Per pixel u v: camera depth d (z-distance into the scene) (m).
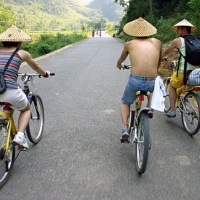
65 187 3.59
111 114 6.36
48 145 4.81
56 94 8.22
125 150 4.62
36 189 3.55
